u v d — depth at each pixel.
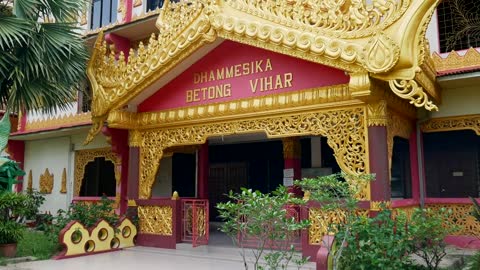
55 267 8.62
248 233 5.93
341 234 6.75
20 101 11.34
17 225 9.85
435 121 10.07
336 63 7.88
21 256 9.60
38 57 11.02
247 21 8.77
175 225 10.71
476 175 10.38
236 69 9.77
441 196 10.67
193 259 9.38
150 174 11.15
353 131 8.27
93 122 11.64
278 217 5.48
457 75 8.98
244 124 9.62
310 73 8.80
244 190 5.76
